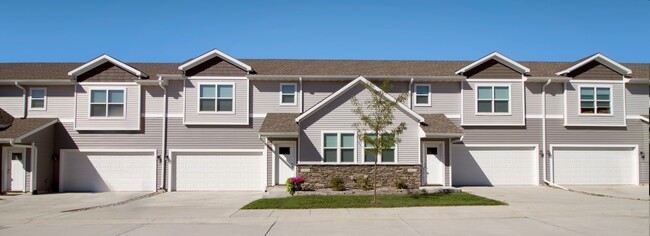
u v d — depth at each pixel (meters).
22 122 23.48
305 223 13.30
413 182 20.94
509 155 24.52
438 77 24.16
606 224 12.58
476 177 24.34
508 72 24.62
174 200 19.81
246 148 23.84
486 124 24.38
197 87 23.92
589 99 24.77
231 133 23.92
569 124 24.53
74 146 23.89
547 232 11.48
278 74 24.06
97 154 24.02
